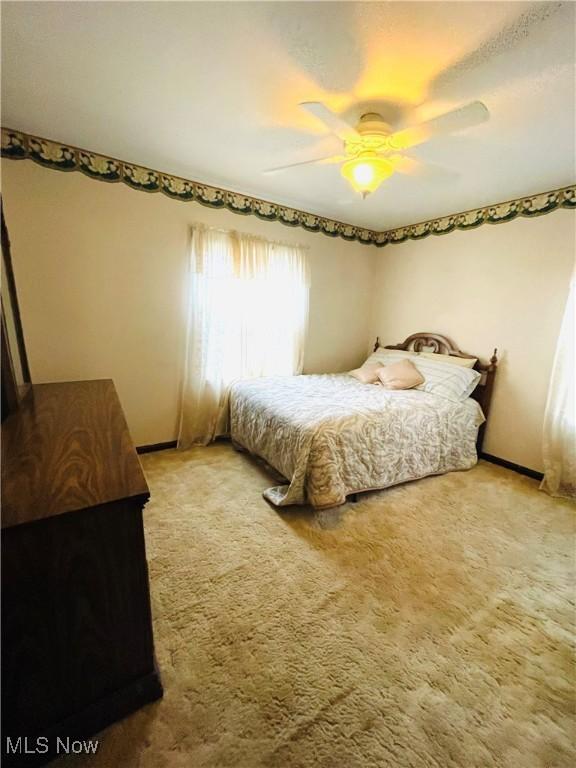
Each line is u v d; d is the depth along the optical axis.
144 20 1.21
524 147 1.98
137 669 1.08
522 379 2.90
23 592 0.86
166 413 3.07
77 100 1.72
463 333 3.31
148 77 1.52
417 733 1.06
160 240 2.74
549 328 2.71
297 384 3.14
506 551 1.92
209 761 0.98
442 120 1.41
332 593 1.58
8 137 2.10
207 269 2.95
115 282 2.62
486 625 1.45
